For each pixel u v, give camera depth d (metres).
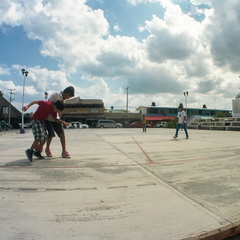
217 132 13.62
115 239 1.56
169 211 2.02
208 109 59.97
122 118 50.41
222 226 1.75
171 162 4.12
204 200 2.28
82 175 3.18
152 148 5.98
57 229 1.68
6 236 1.56
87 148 5.97
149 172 3.40
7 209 2.00
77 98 52.19
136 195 2.42
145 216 1.92
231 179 3.03
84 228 1.71
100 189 2.60
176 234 1.64
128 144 6.96
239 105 19.41
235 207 2.11
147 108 56.06
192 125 21.72
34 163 3.91
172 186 2.73
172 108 57.34
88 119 48.62
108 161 4.18
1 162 3.97
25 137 11.18
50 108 3.98
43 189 2.56
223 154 4.98
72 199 2.28
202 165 3.88
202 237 1.64
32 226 1.71
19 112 52.19
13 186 2.63
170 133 13.24
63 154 4.49
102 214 1.95
